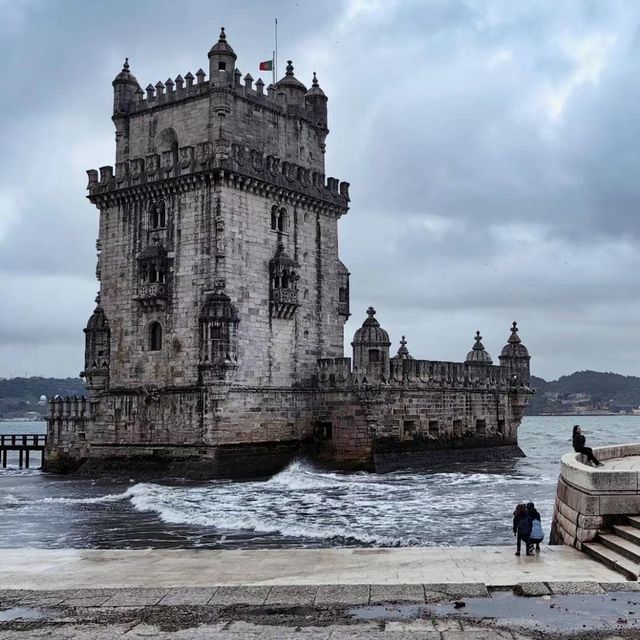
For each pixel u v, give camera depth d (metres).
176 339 65.12
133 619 20.97
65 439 71.75
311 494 53.81
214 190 63.94
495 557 27.47
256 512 45.78
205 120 66.31
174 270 65.75
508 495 53.00
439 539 36.97
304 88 73.56
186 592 23.33
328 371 69.75
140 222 68.56
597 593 22.30
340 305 75.31
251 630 19.88
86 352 69.69
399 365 70.25
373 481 61.31
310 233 71.81
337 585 23.72
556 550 28.31
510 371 86.88
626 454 39.56
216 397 61.78
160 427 65.12
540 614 20.66
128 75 72.25
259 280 66.12
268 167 67.31
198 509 46.88
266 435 65.62
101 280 70.69
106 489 58.84
